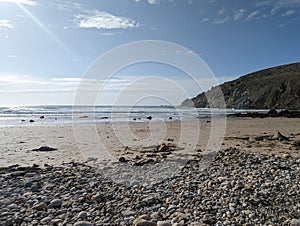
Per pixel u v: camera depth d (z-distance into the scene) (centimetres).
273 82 11344
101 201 607
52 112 5306
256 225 476
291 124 2558
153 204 586
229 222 486
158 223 473
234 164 927
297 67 13425
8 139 1664
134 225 476
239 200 584
